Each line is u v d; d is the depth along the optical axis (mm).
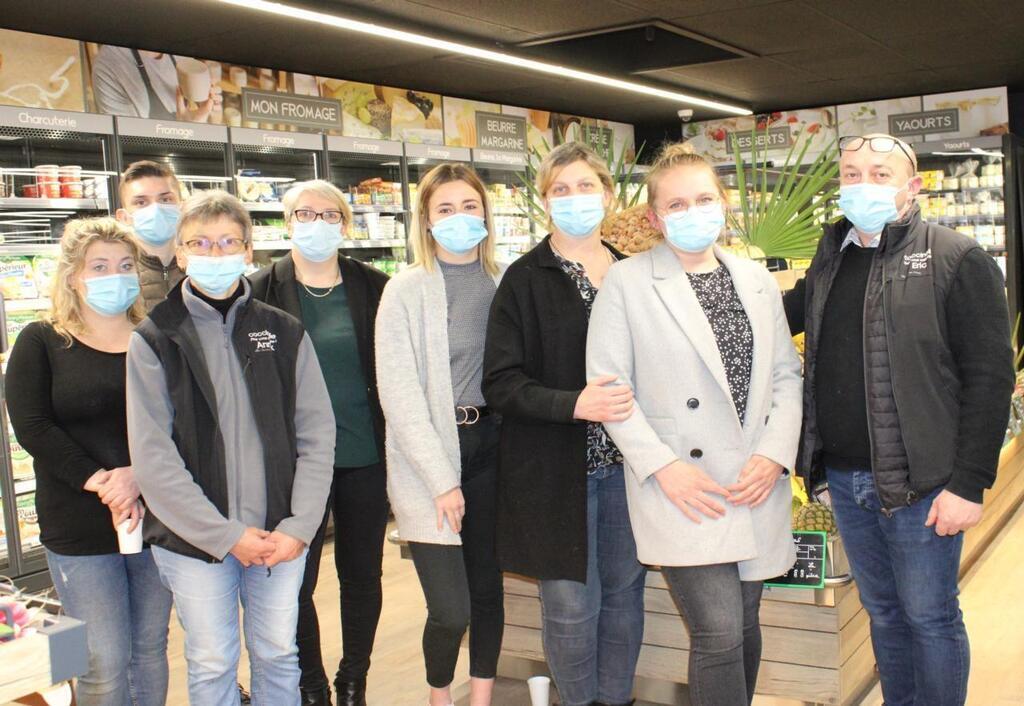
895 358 2344
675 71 7934
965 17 6508
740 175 3936
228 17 5402
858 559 2590
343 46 6309
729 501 2320
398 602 4652
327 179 6609
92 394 2520
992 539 5102
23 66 5359
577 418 2389
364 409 3055
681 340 2361
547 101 9086
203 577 2324
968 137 9336
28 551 4910
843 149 2430
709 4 5906
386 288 2799
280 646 2434
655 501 2369
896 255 2391
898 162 2357
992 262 2326
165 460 2295
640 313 2412
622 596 2832
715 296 2420
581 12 5902
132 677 2623
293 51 6383
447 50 6312
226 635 2350
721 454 2342
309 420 2533
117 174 5270
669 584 2402
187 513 2273
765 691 3070
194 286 2439
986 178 9023
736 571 2359
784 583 2990
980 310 2295
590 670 2729
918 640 2438
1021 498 5863
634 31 7285
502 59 6594
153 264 3227
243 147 6199
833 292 2529
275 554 2361
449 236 2715
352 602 3131
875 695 3223
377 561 3135
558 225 2631
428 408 2707
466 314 2783
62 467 2447
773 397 2467
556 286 2609
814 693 2998
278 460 2430
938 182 9250
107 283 2518
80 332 2568
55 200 4977
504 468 2623
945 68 8359
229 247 2395
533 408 2436
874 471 2381
